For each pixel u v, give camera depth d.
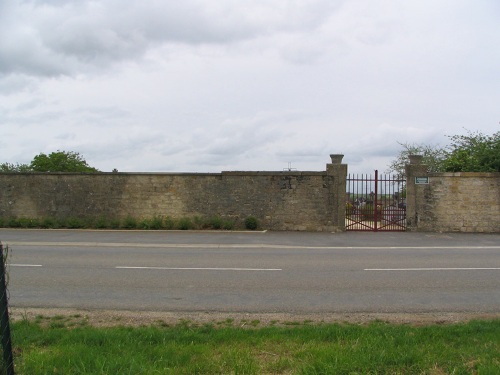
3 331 4.16
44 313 7.31
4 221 21.33
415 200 20.27
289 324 6.68
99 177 21.52
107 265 11.65
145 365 4.81
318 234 19.31
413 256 13.38
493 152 23.61
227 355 5.13
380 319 6.99
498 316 7.16
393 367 4.81
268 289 9.03
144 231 20.05
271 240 17.20
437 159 39.53
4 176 21.98
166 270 10.98
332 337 5.84
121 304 7.91
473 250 14.73
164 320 6.92
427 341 5.60
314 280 9.89
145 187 21.30
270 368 4.87
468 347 5.39
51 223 21.22
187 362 4.95
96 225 21.03
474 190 20.06
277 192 20.69
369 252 14.21
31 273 10.58
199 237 18.02
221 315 7.25
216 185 21.00
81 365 4.79
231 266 11.56
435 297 8.43
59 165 42.66
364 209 20.61
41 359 4.95
